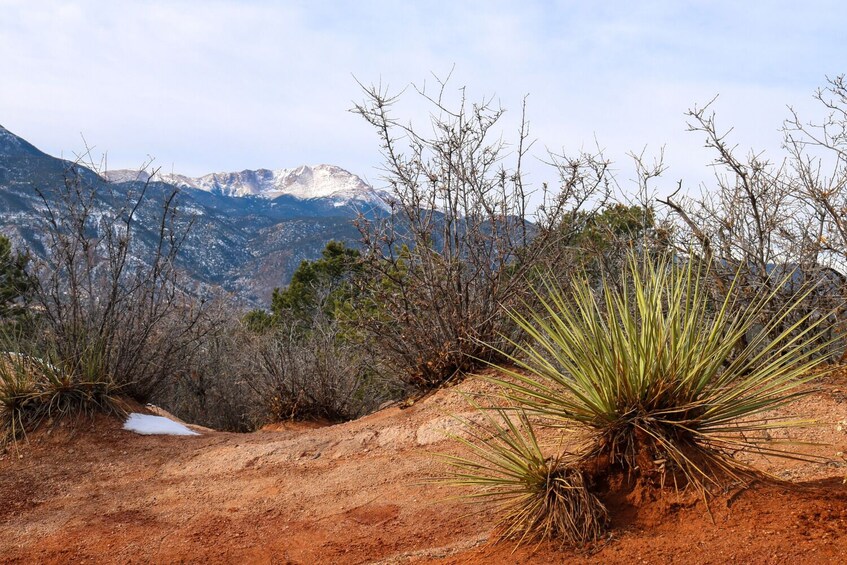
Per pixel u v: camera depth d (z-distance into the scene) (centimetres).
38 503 677
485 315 836
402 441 704
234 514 602
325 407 1183
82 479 731
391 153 852
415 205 850
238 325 1537
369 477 634
